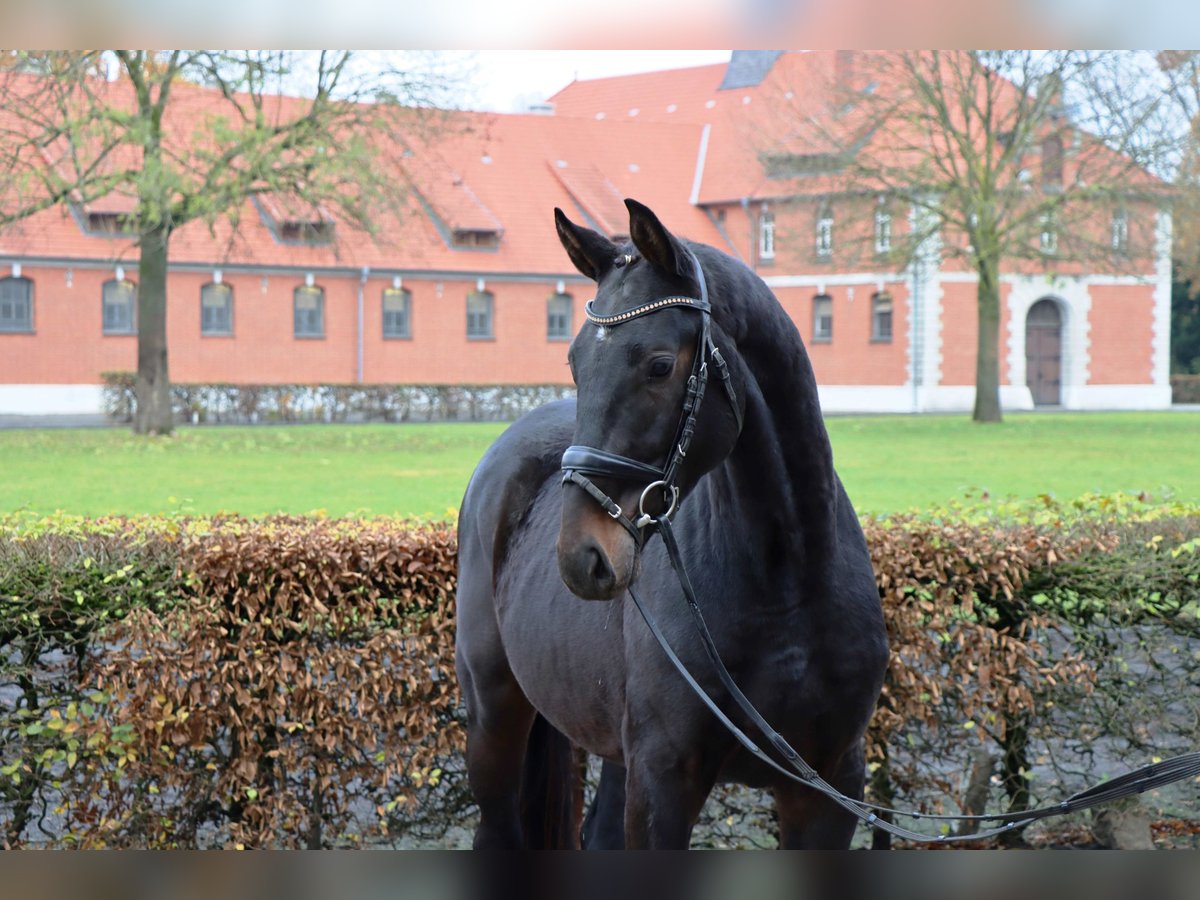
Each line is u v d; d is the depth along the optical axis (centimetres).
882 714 550
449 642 554
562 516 299
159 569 537
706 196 5497
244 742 544
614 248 320
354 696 553
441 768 571
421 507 1664
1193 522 580
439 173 5138
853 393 5156
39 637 523
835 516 348
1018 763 570
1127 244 3550
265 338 4672
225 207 2702
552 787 445
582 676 377
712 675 333
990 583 550
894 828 328
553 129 5594
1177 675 558
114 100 2708
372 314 4850
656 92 6350
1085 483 1970
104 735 525
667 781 339
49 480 1980
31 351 4309
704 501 351
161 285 3009
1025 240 3603
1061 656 554
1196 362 6047
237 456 2494
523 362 5106
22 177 2483
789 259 4003
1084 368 5234
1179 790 600
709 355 307
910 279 4931
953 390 5012
